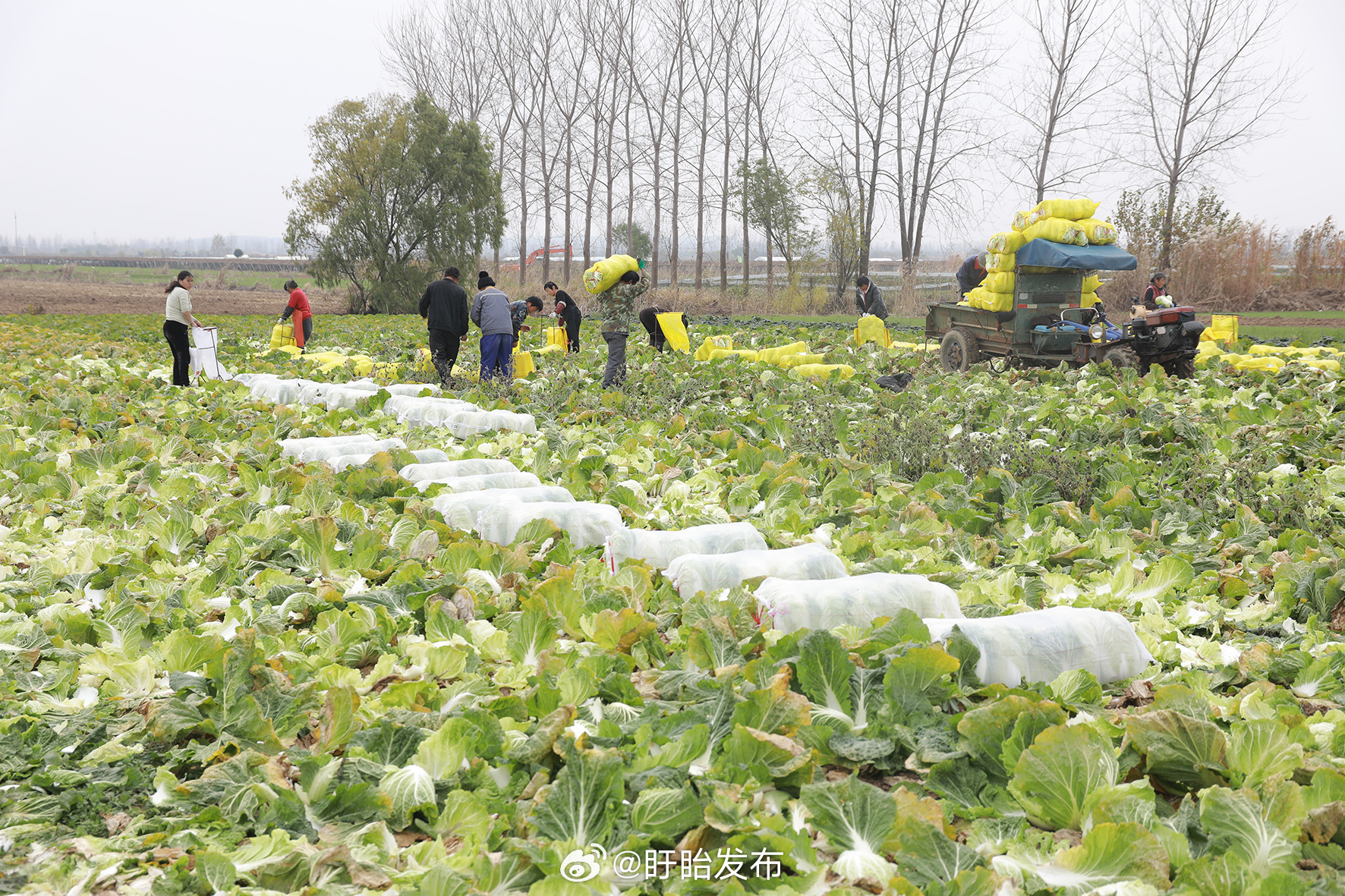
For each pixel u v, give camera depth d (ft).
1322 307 99.86
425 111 135.95
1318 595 13.99
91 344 62.44
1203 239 105.09
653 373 41.55
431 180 137.08
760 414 32.68
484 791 9.05
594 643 13.10
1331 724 10.34
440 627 13.07
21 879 7.88
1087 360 43.57
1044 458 24.14
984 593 14.75
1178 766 9.34
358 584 15.46
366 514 19.17
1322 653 12.42
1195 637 13.99
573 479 22.49
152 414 32.09
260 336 75.82
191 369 44.70
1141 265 104.83
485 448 26.11
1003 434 27.50
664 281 201.36
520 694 11.51
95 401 33.32
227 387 38.70
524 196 188.85
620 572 14.96
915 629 11.83
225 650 12.17
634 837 8.01
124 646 12.58
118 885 7.96
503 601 14.32
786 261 136.46
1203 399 36.11
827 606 13.16
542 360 50.29
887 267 191.72
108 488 21.22
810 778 9.21
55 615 13.32
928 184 144.15
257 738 10.18
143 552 16.93
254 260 364.38
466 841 8.27
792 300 126.41
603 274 41.04
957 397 35.73
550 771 9.34
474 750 9.65
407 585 14.39
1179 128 124.77
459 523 18.34
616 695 11.22
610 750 9.03
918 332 71.82
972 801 9.16
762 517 20.08
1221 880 7.41
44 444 25.93
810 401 34.86
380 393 33.37
